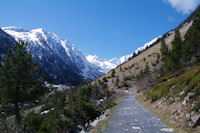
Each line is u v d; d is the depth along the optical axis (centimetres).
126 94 7112
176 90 2023
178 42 5003
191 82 1742
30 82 1875
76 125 1695
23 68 1833
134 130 1262
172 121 1362
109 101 4559
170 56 4953
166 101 2078
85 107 1836
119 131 1288
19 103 1889
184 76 2291
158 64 10075
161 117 1616
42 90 1966
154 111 2038
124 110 2517
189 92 1614
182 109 1468
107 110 2869
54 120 1584
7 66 1752
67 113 1800
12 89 1758
